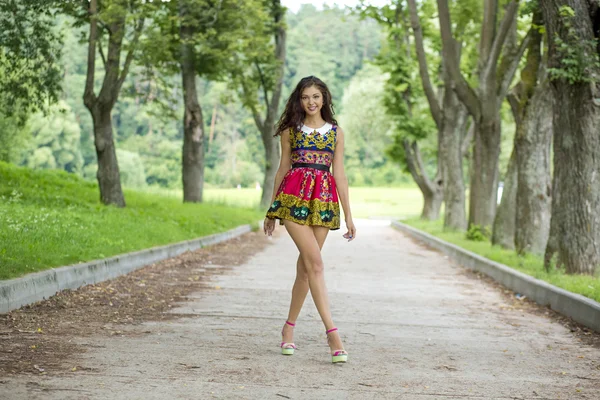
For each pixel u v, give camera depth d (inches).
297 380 191.2
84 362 200.5
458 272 550.9
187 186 1184.8
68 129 3159.5
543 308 358.6
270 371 200.2
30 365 193.5
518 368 218.2
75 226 487.8
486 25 778.8
